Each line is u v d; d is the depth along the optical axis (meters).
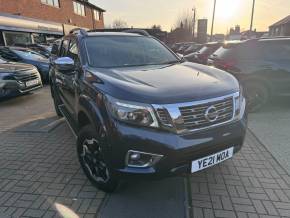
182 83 2.80
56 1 27.17
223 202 2.91
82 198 3.03
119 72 3.23
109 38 4.20
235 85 3.04
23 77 7.68
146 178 2.56
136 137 2.48
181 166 2.59
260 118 5.66
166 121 2.49
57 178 3.46
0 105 7.55
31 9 22.53
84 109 3.07
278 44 5.94
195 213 2.75
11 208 2.90
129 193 3.09
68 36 4.96
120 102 2.53
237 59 6.02
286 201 2.90
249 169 3.54
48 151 4.27
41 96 8.64
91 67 3.50
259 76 5.89
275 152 4.02
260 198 2.96
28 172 3.63
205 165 2.72
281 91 5.96
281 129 4.98
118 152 2.56
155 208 2.84
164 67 3.63
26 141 4.70
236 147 2.97
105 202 2.95
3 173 3.62
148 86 2.69
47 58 11.80
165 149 2.47
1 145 4.55
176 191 3.12
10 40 19.95
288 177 3.35
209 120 2.67
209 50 10.29
